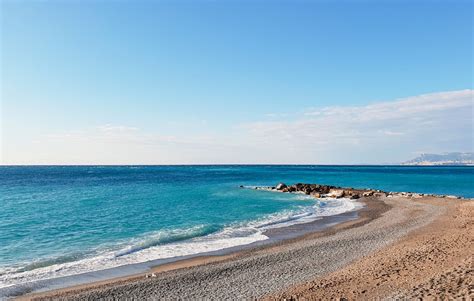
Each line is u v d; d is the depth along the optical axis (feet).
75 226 90.33
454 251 54.03
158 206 127.34
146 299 42.98
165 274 53.98
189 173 450.71
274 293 43.16
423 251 56.65
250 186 226.99
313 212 118.93
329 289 42.52
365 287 41.60
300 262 57.26
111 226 90.89
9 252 66.28
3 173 443.32
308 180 309.01
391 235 77.05
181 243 74.74
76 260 62.08
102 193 173.58
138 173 444.96
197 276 51.37
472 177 359.66
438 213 107.86
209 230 87.81
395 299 34.91
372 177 365.81
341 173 483.51
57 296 45.03
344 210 122.93
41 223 93.86
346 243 70.23
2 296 45.50
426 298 33.65
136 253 66.85
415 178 344.49
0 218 100.99
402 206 128.77
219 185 234.17
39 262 60.54
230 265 56.65
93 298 43.75
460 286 35.22
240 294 43.55
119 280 51.65
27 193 172.96
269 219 104.32
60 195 163.32
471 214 100.83
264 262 57.82
